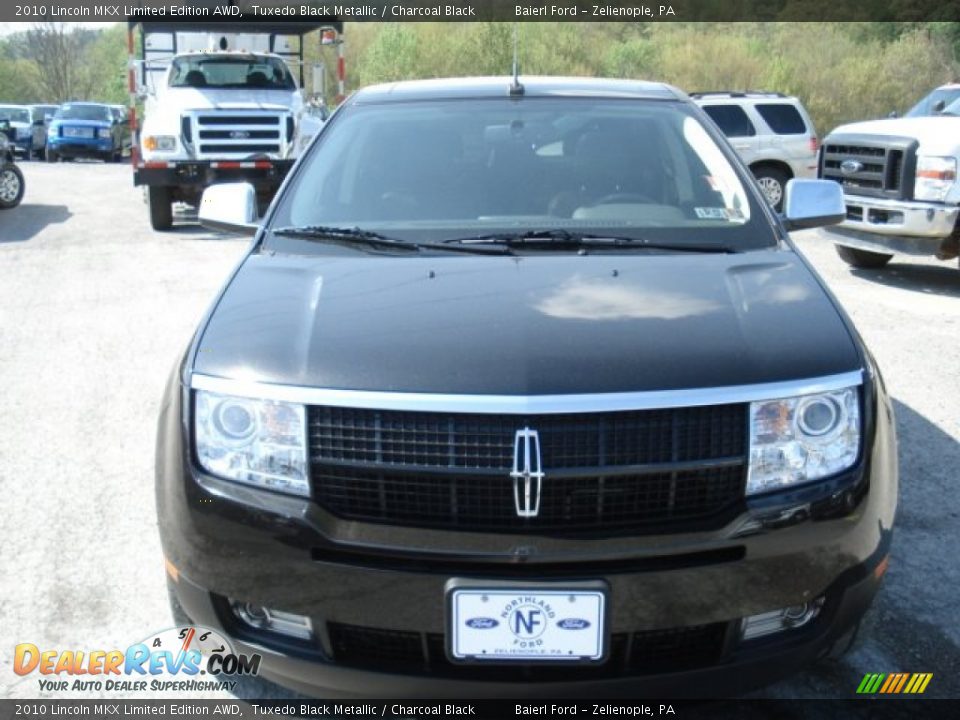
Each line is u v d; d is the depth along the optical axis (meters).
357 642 2.40
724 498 2.32
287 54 15.11
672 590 2.27
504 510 2.27
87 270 9.39
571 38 34.34
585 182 3.56
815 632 2.44
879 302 7.86
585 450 2.27
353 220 3.42
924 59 32.19
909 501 4.05
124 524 3.94
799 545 2.33
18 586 3.45
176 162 12.23
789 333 2.55
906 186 8.19
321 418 2.33
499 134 3.77
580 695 2.35
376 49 33.31
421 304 2.69
